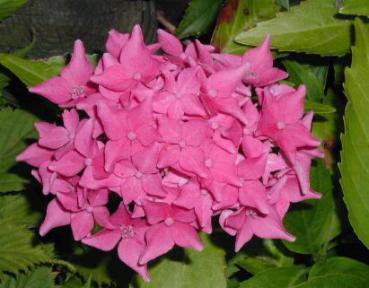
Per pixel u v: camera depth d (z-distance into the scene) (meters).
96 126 0.35
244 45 0.47
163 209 0.35
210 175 0.35
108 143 0.35
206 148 0.35
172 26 0.61
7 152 0.53
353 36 0.46
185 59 0.38
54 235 0.56
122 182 0.35
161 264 0.47
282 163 0.37
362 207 0.40
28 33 0.53
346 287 0.45
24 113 0.54
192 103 0.35
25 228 0.54
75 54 0.38
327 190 0.47
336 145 0.48
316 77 0.50
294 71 0.50
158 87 0.36
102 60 0.37
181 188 0.35
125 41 0.38
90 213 0.37
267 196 0.37
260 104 0.38
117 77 0.36
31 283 0.55
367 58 0.41
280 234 0.37
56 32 0.53
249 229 0.37
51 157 0.38
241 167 0.36
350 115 0.40
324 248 0.48
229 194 0.36
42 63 0.45
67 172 0.36
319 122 0.48
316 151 0.38
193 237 0.36
